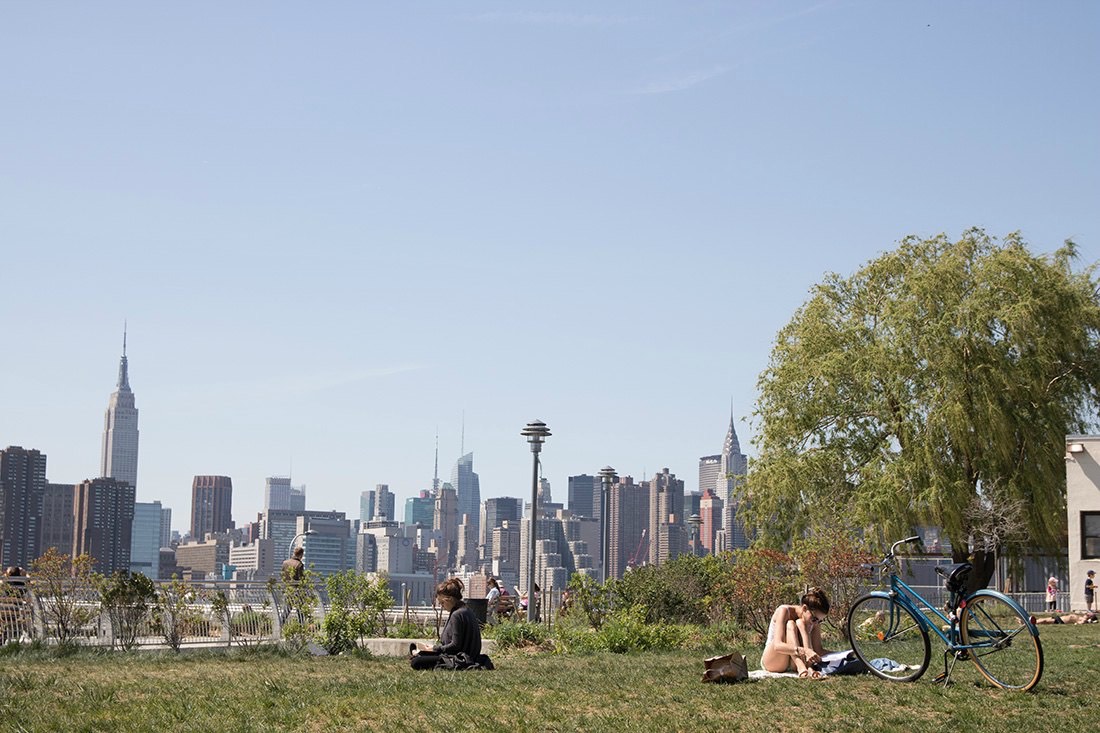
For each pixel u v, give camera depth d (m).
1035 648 12.09
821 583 22.30
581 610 26.08
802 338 44.09
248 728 9.72
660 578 29.39
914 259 43.97
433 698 11.41
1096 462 39.00
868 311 44.06
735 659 13.06
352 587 20.53
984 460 39.19
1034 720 10.58
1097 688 12.59
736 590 24.23
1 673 13.12
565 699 11.44
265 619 21.80
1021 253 40.88
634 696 11.78
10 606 19.80
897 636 13.34
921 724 10.35
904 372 40.22
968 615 12.57
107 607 19.42
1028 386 39.06
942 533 39.19
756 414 44.34
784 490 40.78
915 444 39.34
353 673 14.27
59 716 10.12
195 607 20.59
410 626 26.45
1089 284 42.84
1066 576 44.78
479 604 28.84
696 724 10.26
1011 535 38.69
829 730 10.16
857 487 40.38
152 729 9.63
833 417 42.88
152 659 16.84
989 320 39.84
